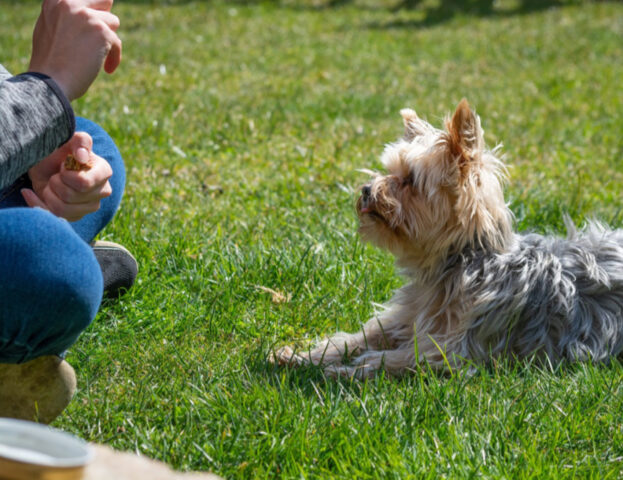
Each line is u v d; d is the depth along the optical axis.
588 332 3.34
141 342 3.29
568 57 12.77
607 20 16.25
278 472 2.35
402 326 3.70
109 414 2.65
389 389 2.97
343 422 2.56
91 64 2.10
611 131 7.86
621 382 3.03
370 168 6.08
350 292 3.96
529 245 3.60
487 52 13.12
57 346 2.06
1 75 2.44
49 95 2.01
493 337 3.37
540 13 17.06
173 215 4.80
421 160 3.51
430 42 13.95
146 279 3.77
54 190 2.18
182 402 2.75
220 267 4.03
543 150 7.02
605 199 5.59
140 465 1.32
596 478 2.34
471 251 3.50
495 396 2.86
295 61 11.67
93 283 1.96
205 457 2.36
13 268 1.85
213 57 11.64
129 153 6.06
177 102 8.05
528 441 2.54
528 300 3.38
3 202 2.35
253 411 2.67
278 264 4.06
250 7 16.91
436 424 2.62
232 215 4.89
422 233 3.52
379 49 13.12
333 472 2.35
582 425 2.66
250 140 6.79
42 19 2.15
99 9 2.19
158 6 16.59
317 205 5.22
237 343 3.39
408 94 9.51
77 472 1.15
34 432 1.23
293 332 3.58
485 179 3.46
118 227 4.32
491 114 8.48
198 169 5.89
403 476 2.29
